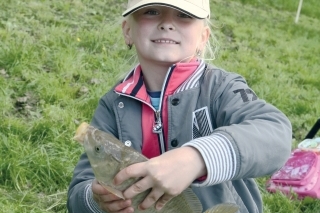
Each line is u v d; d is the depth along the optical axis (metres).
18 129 5.02
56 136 5.02
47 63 6.85
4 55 6.48
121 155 1.95
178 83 2.66
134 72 2.77
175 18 2.62
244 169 2.00
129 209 2.02
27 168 4.50
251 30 12.48
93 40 7.87
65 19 9.00
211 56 3.20
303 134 6.56
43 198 4.30
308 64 10.77
